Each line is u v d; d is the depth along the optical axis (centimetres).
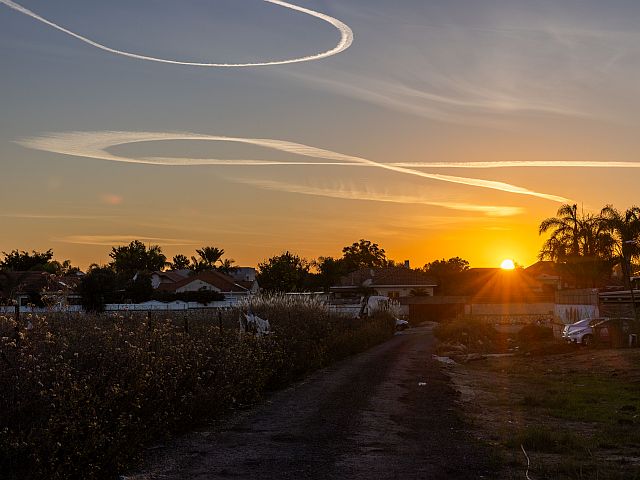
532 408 1908
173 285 8494
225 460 1109
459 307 9000
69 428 858
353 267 14275
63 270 2078
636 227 6556
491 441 1369
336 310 4634
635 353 3531
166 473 1016
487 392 2294
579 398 2144
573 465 1115
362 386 2192
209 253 12675
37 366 872
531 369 3244
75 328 1220
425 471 1070
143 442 1109
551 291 9588
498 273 10356
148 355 1184
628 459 1207
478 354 4009
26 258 7562
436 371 2933
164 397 1209
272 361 2048
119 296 5325
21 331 973
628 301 4850
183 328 1734
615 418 1730
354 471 1059
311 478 1009
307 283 11250
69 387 916
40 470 793
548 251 6938
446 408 1814
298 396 1909
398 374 2661
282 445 1237
